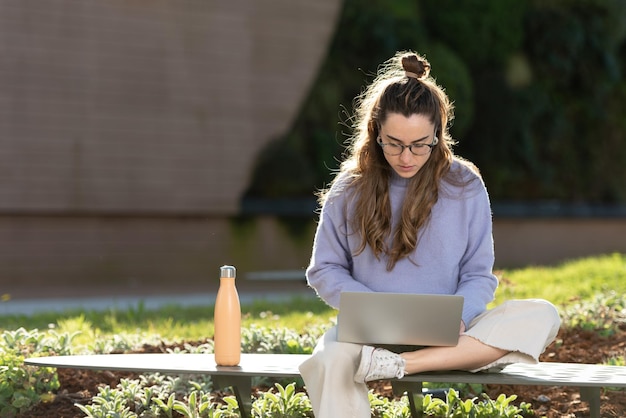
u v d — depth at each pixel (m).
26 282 14.68
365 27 18.66
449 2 20.14
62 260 15.04
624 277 9.41
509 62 20.72
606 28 21.81
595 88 21.95
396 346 3.57
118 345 5.52
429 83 3.64
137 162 15.77
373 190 3.69
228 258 16.64
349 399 3.28
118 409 4.00
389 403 4.12
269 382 4.66
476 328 3.38
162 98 16.05
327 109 18.19
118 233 15.62
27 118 14.77
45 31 14.95
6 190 14.54
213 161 16.52
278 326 6.41
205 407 3.95
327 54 18.31
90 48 15.35
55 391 4.44
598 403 3.43
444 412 3.92
